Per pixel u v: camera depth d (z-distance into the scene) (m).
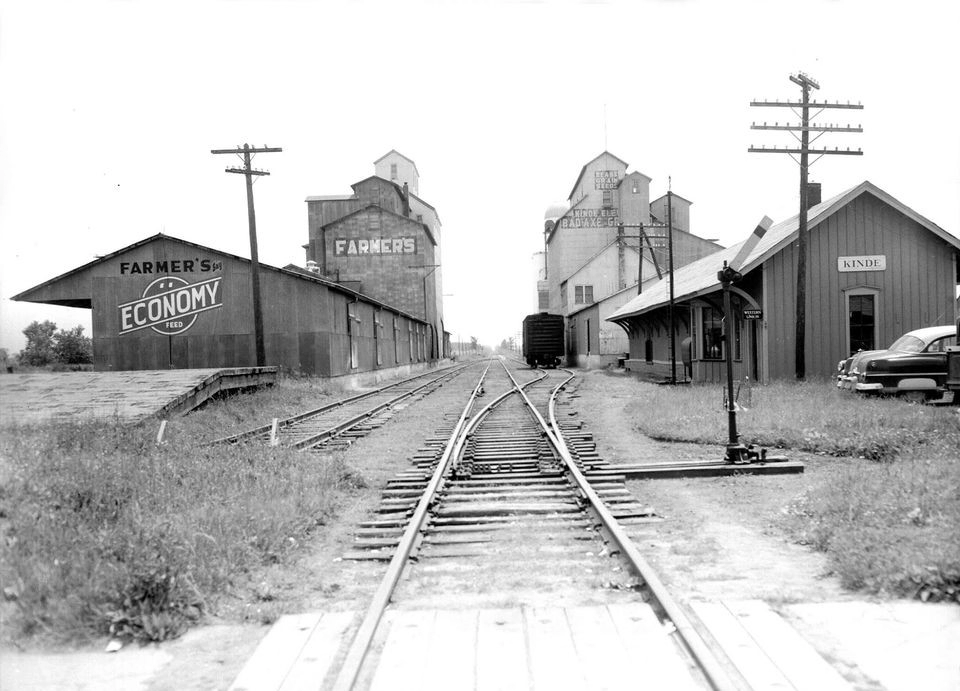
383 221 54.56
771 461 9.53
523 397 20.53
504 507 7.31
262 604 4.83
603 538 6.19
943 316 20.06
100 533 5.55
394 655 3.91
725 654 3.82
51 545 5.32
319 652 4.02
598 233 61.44
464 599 4.77
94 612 4.44
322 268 54.78
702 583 4.98
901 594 4.61
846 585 4.83
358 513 7.57
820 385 17.09
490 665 3.77
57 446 9.00
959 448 9.39
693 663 3.74
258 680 3.70
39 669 3.92
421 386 27.27
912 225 20.08
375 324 35.78
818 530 6.06
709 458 10.12
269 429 13.90
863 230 20.03
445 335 81.31
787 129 17.69
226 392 18.28
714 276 22.64
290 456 9.74
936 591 4.51
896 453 9.67
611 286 56.25
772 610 4.44
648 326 34.59
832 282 20.00
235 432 13.66
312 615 4.57
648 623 4.27
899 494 6.66
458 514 7.21
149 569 4.72
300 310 27.41
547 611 4.49
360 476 9.16
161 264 27.83
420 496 8.23
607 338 46.09
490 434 13.09
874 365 14.82
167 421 12.73
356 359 31.53
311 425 15.19
